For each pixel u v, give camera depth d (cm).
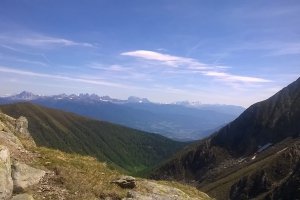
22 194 1984
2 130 2852
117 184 2622
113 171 2981
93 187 2416
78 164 2747
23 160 2461
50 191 2192
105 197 2364
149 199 2495
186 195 2941
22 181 2123
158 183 3212
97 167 2875
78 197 2222
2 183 1892
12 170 2148
